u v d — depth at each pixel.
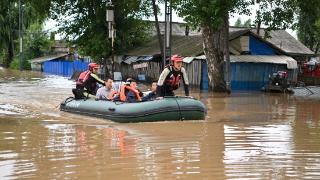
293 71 41.53
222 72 36.34
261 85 40.62
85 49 51.97
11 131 16.09
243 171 10.88
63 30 53.75
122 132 16.12
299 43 53.56
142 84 44.59
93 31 51.94
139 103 18.73
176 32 59.81
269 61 39.62
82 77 21.89
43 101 26.45
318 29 51.84
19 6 72.25
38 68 74.06
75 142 14.16
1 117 19.83
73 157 12.12
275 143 14.35
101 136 15.27
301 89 36.56
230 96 32.31
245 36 41.03
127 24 52.91
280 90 36.50
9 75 58.00
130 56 52.09
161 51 42.62
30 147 13.38
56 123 18.17
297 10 36.72
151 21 54.00
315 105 26.50
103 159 11.91
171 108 18.80
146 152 12.79
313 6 34.12
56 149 13.11
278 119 20.19
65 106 21.95
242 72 40.16
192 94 33.44
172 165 11.35
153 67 47.19
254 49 41.66
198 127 17.41
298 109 24.33
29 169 10.94
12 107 23.64
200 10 31.64
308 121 19.61
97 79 21.66
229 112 22.69
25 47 80.88
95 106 19.95
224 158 12.15
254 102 28.08
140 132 16.12
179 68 19.28
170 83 19.33
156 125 17.77
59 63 65.31
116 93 20.69
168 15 32.88
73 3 52.88
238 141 14.59
